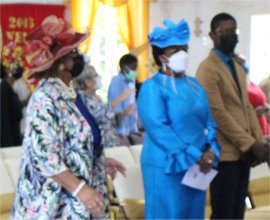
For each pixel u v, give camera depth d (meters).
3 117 6.95
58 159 2.41
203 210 3.36
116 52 9.15
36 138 2.40
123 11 9.22
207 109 3.25
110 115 2.80
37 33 2.52
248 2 8.69
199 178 3.19
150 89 3.13
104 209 2.61
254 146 3.53
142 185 4.02
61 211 2.47
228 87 3.56
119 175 3.96
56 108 2.44
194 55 9.45
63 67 2.56
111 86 5.55
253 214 4.24
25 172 2.48
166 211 3.20
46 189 2.44
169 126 3.12
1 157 4.63
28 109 2.50
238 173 3.63
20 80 7.22
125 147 4.33
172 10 9.61
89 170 2.50
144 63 7.30
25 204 2.48
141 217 3.96
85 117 2.60
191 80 3.29
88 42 8.76
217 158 3.25
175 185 3.18
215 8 9.38
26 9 8.70
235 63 3.69
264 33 8.53
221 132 3.55
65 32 2.53
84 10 9.00
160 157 3.14
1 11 8.59
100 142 2.67
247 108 3.69
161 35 3.16
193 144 3.14
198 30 9.69
